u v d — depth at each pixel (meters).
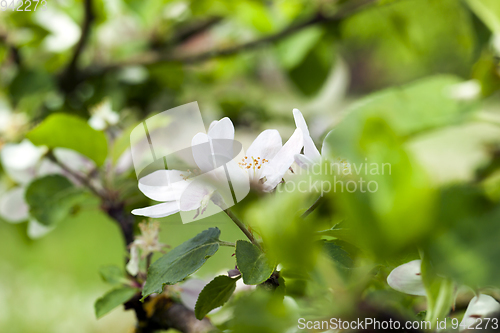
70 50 1.09
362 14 1.12
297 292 0.54
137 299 0.61
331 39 1.11
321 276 0.50
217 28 1.17
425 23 1.06
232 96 1.14
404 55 1.36
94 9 0.94
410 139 0.57
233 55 1.09
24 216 0.80
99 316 0.60
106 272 0.62
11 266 1.87
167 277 0.53
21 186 0.79
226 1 1.00
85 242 1.93
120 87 1.10
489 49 0.63
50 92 1.02
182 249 0.54
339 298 0.49
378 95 0.56
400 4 1.06
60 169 0.74
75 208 0.69
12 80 0.97
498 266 0.45
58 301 1.73
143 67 1.10
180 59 1.05
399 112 0.56
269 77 1.30
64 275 1.83
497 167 0.67
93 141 0.67
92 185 0.68
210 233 0.54
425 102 0.57
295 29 0.99
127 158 0.69
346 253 0.50
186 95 1.21
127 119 1.04
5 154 0.74
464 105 0.57
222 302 0.54
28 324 1.66
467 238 0.46
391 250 0.46
